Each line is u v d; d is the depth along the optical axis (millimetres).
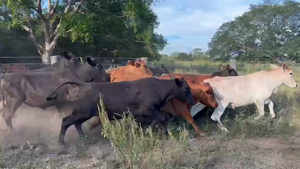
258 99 7883
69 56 7637
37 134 6840
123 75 8297
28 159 5523
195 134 7207
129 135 5430
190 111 7824
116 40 26672
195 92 7508
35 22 25141
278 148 6348
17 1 19719
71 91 6984
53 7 21562
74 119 6293
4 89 6945
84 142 6297
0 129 6930
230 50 44500
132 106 6543
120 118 6609
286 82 8070
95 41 27844
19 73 7043
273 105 8773
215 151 5887
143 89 6598
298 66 27359
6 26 24234
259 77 7984
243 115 7812
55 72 7164
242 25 43719
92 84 6422
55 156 5734
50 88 6969
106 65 19312
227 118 8227
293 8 41969
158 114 6703
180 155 5301
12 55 27125
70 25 20891
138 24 22375
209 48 46406
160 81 6816
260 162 5555
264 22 42812
